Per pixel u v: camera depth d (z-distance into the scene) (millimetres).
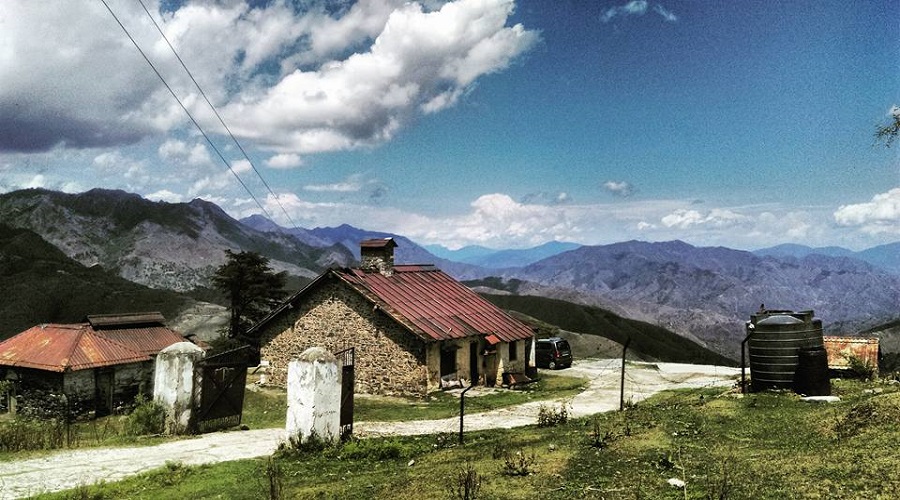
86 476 11445
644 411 16031
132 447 14359
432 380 26875
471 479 9070
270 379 30531
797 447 10602
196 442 15062
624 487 8898
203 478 11102
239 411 17641
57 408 27578
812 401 15859
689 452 10836
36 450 13977
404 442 14805
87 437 16562
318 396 13750
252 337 31766
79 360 28422
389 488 9906
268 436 16094
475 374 30109
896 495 7395
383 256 32562
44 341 30047
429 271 36594
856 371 23594
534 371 33562
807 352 17078
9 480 11086
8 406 28844
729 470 9312
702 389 25672
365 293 28031
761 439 11641
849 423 11469
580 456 11000
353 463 12430
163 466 11938
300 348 29875
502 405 23797
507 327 32531
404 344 27078
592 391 27719
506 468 10320
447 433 16500
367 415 21438
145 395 31062
